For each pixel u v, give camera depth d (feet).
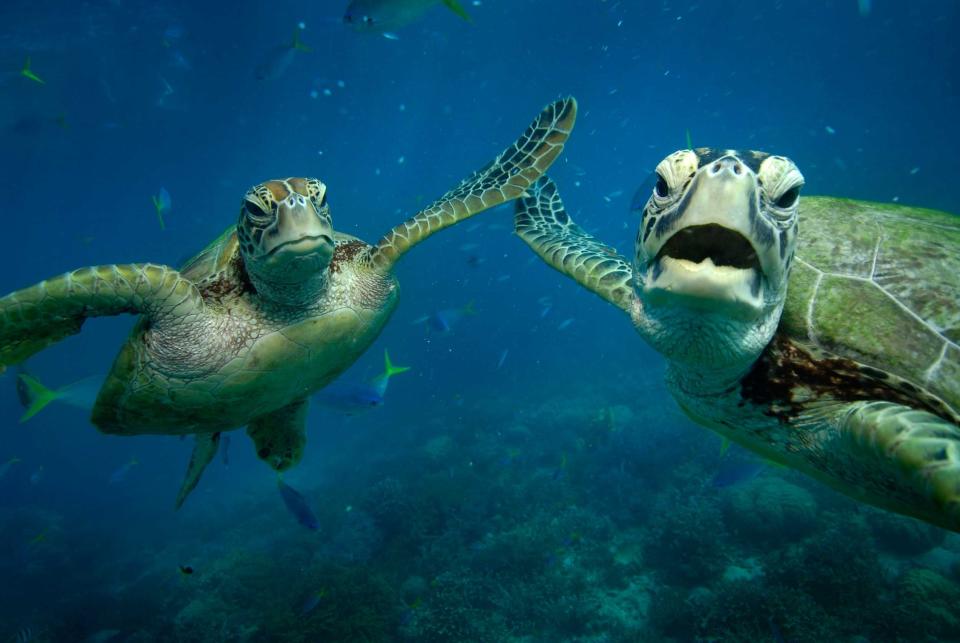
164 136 123.54
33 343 11.34
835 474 7.95
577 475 45.62
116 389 12.21
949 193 99.96
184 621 34.81
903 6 142.82
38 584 54.44
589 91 174.91
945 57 209.97
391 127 185.16
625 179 358.43
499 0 97.91
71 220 188.24
